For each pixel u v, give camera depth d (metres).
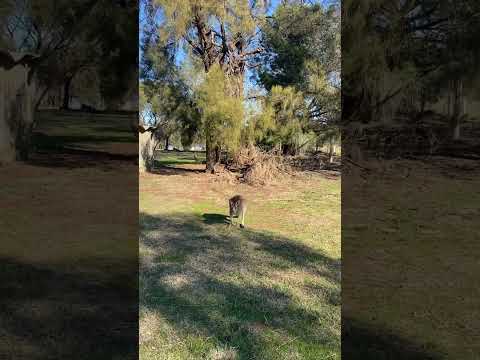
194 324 2.44
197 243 4.23
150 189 7.48
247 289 2.97
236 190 7.51
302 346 2.23
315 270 3.40
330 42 8.49
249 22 8.52
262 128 8.02
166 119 8.59
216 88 7.82
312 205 6.36
